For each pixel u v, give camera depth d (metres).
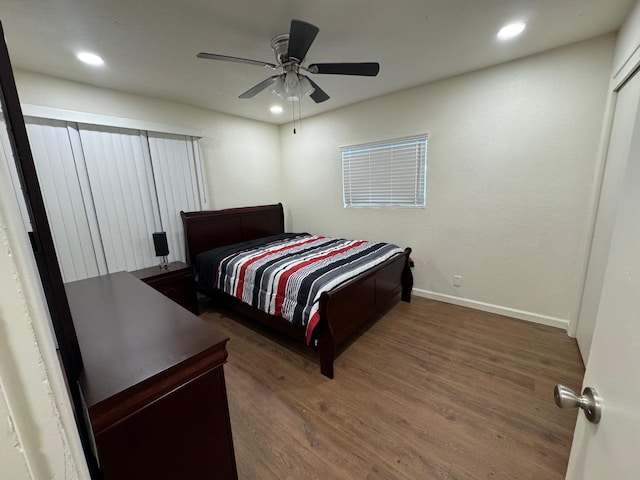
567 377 1.98
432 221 3.21
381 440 1.55
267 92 2.96
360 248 3.08
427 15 1.79
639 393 0.44
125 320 1.26
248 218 3.97
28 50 1.98
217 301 3.12
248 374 2.13
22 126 0.69
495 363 2.15
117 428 0.82
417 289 3.48
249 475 1.38
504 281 2.85
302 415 1.74
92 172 2.66
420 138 3.12
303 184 4.34
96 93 2.65
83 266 2.65
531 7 1.73
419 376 2.04
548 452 1.45
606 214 1.99
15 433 0.33
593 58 2.15
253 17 1.74
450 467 1.39
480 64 2.53
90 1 1.52
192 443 1.01
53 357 0.37
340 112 3.71
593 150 2.25
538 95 2.41
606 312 0.61
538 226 2.59
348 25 1.87
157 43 1.98
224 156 3.77
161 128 3.04
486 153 2.75
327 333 2.00
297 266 2.48
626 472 0.45
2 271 0.32
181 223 3.36
